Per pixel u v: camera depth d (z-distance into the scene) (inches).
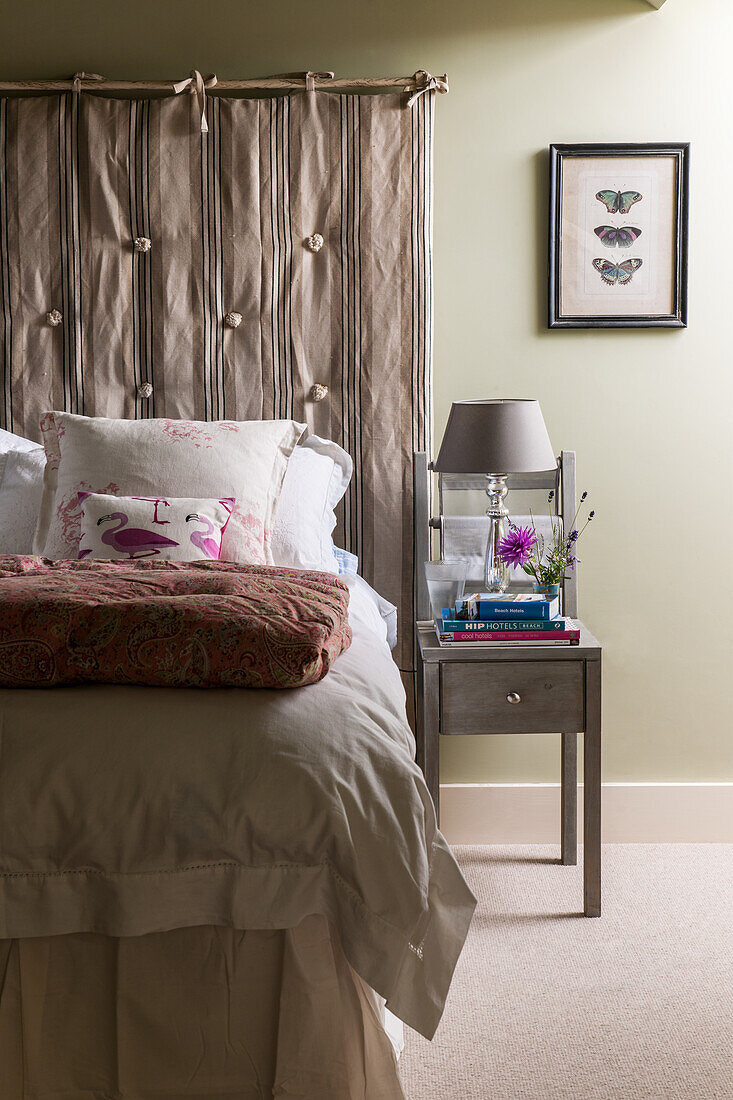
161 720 59.6
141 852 56.7
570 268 117.2
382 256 116.3
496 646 99.5
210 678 61.9
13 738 58.6
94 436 102.5
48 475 103.7
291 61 115.8
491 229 117.6
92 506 94.5
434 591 105.4
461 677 99.3
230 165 115.0
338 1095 57.0
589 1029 81.4
